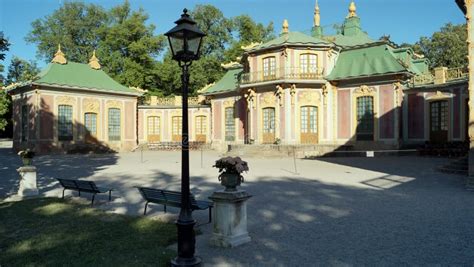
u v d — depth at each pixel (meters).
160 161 27.78
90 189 11.66
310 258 6.36
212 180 16.58
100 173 19.89
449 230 7.88
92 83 38.81
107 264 6.21
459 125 27.83
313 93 31.42
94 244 7.30
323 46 31.17
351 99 31.17
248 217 9.37
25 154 12.98
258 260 6.32
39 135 34.97
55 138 35.97
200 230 8.22
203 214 9.89
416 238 7.36
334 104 31.84
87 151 37.69
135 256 6.56
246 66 35.22
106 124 39.97
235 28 57.91
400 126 29.39
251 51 32.69
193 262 5.98
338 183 14.98
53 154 35.34
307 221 8.88
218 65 54.66
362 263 6.09
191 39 6.23
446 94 28.67
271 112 32.12
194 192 13.45
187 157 6.15
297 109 31.23
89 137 38.56
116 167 23.19
